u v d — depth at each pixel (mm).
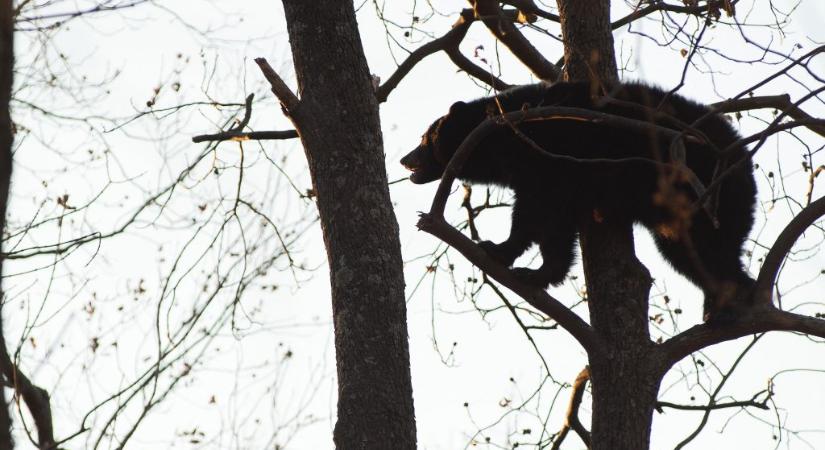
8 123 4965
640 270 11516
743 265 12492
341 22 10617
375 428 9398
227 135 11703
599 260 11648
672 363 10984
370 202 10172
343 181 10211
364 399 9492
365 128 10445
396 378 9633
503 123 10047
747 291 11273
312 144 10422
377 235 10070
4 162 4965
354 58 10586
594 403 11031
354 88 10508
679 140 9039
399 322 9867
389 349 9695
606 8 12469
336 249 10070
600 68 12367
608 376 10953
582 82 12508
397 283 10000
